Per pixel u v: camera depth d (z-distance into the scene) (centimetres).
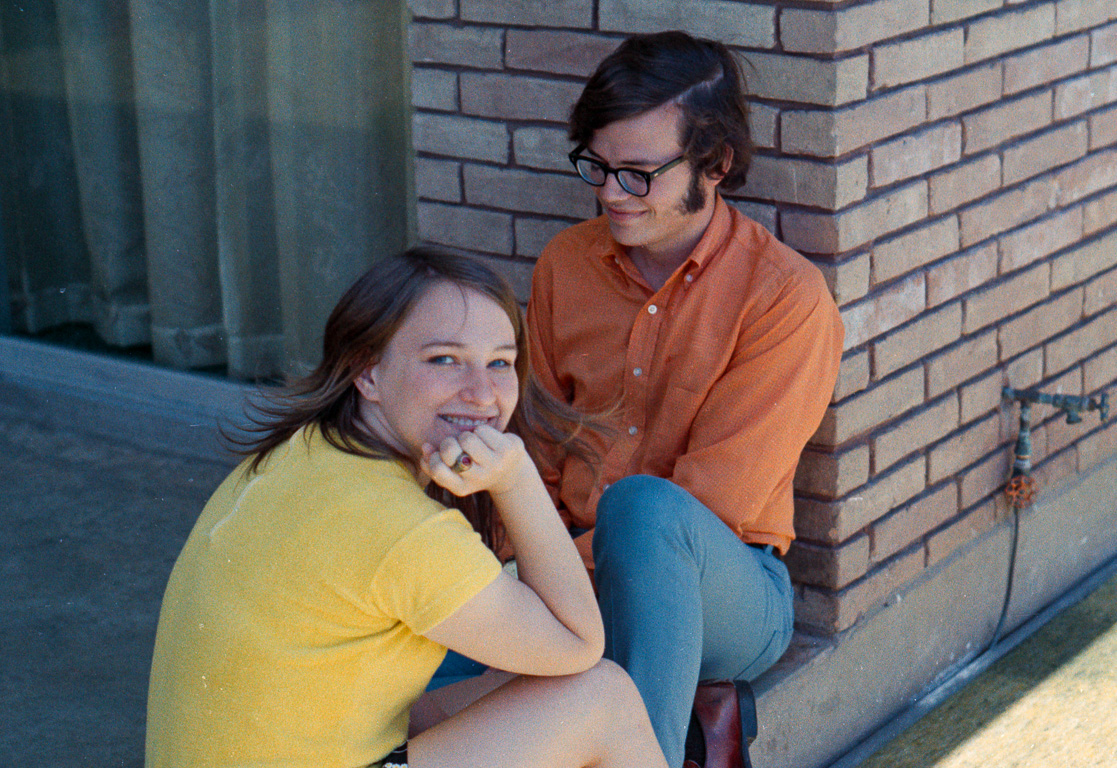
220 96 441
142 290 479
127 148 466
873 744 318
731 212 280
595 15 300
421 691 198
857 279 287
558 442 231
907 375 310
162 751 191
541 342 296
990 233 329
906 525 320
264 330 459
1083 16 344
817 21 267
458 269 197
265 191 444
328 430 195
